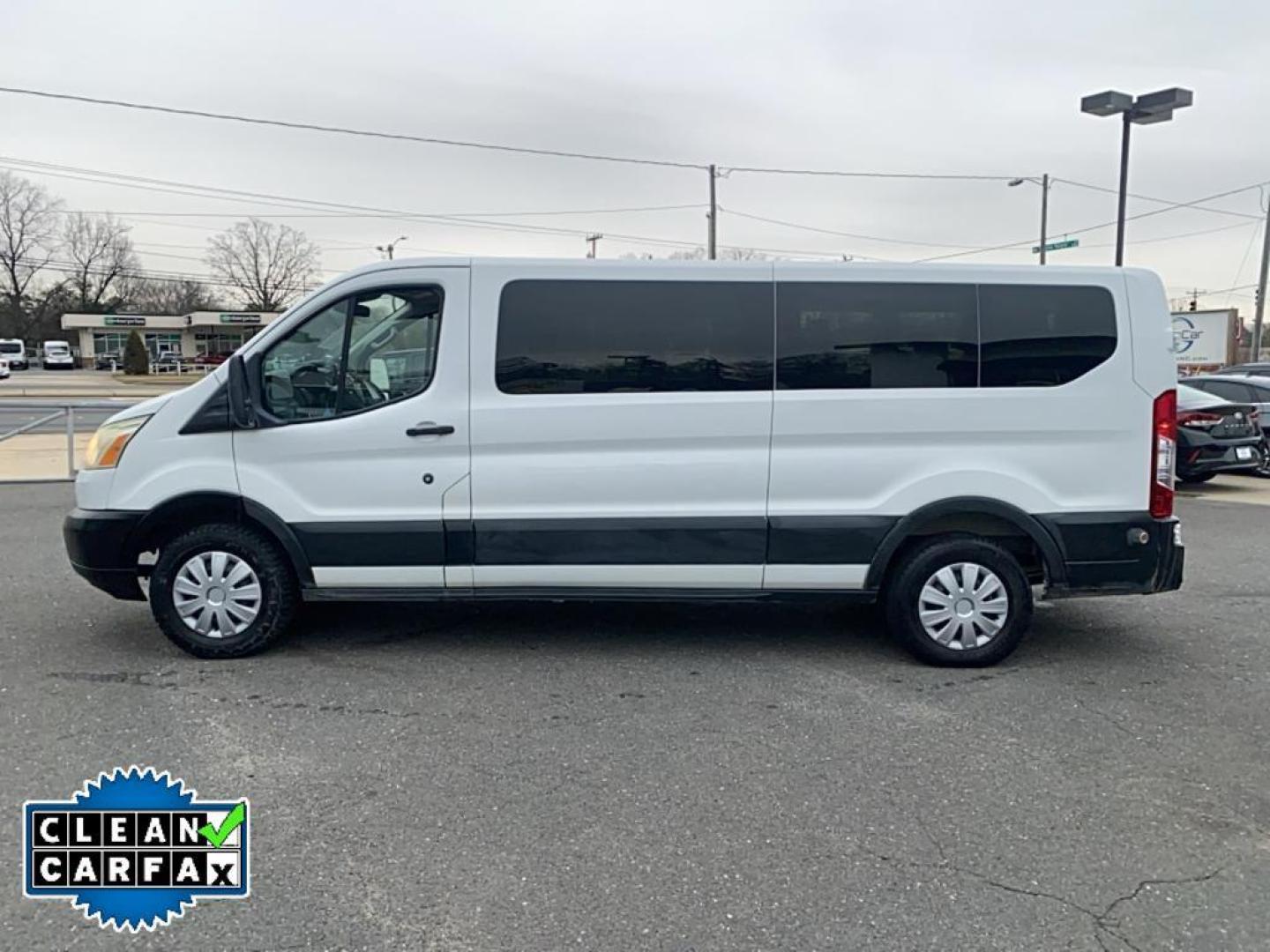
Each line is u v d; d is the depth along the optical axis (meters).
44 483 11.94
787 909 2.93
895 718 4.49
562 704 4.61
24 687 4.76
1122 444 5.12
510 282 5.08
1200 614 6.42
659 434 5.08
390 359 5.12
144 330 84.88
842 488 5.13
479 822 3.45
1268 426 14.26
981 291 5.11
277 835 3.35
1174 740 4.27
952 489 5.10
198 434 5.13
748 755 4.05
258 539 5.18
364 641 5.59
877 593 5.23
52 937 2.77
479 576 5.18
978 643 5.22
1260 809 3.62
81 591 6.67
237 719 4.37
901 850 3.29
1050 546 5.14
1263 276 29.22
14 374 68.56
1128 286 5.13
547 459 5.10
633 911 2.91
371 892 3.01
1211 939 2.81
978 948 2.75
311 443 5.10
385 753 4.03
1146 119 16.44
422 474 5.11
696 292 5.09
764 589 5.22
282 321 5.13
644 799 3.64
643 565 5.16
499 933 2.79
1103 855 3.27
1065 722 4.47
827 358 5.10
